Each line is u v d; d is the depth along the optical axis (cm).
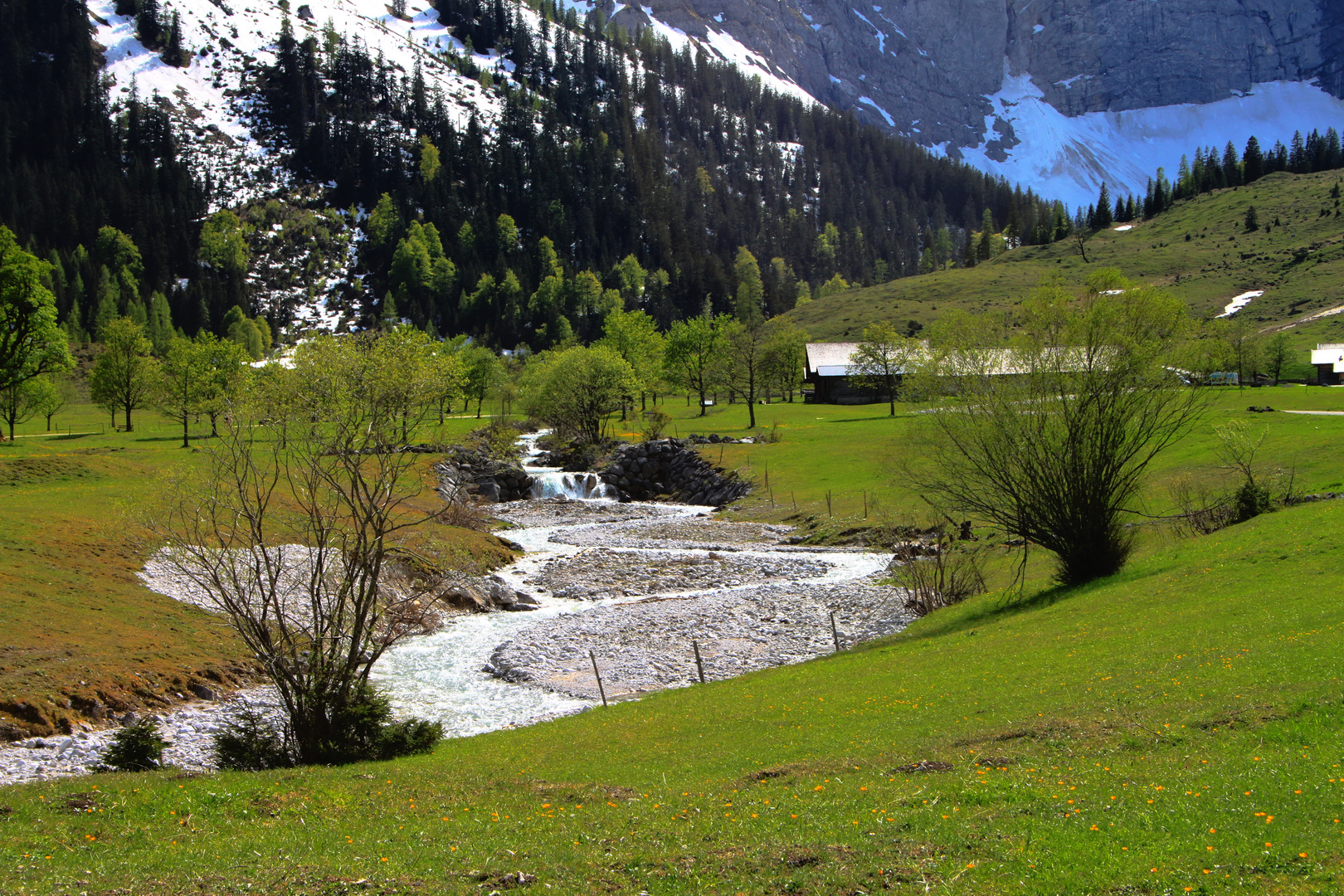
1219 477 4700
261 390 2202
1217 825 1023
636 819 1320
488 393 14288
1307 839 945
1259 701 1486
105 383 10781
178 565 2191
